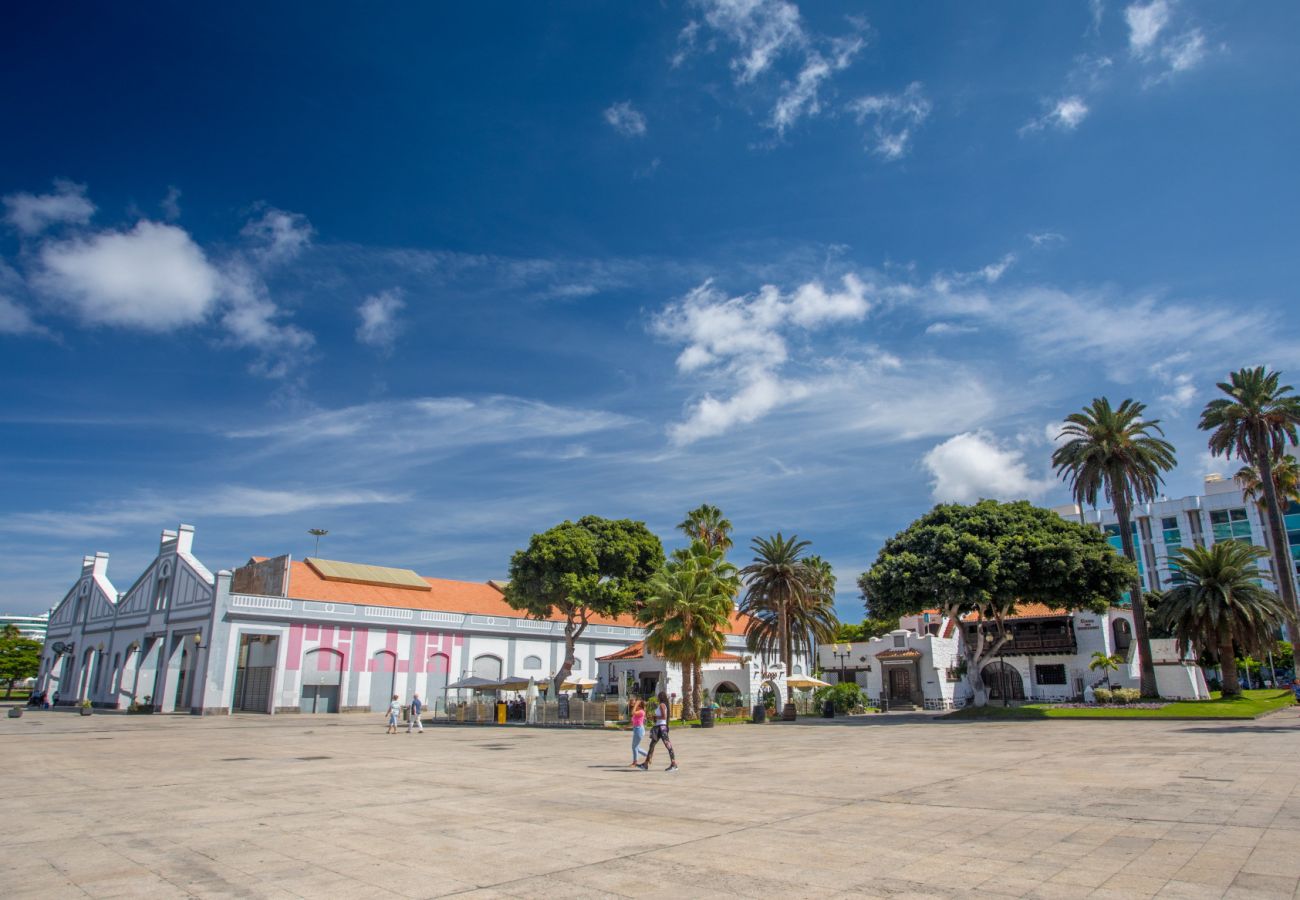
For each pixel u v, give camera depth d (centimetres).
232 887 815
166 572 6219
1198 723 3250
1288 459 5628
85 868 900
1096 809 1209
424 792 1536
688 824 1153
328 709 5600
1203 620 4553
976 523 4166
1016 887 771
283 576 5772
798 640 5853
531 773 1872
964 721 3850
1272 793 1320
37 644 9581
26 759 2281
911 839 1012
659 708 1955
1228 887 752
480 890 796
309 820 1213
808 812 1242
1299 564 10131
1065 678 5522
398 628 6012
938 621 6275
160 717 5034
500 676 6519
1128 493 4544
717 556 4312
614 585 5662
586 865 898
